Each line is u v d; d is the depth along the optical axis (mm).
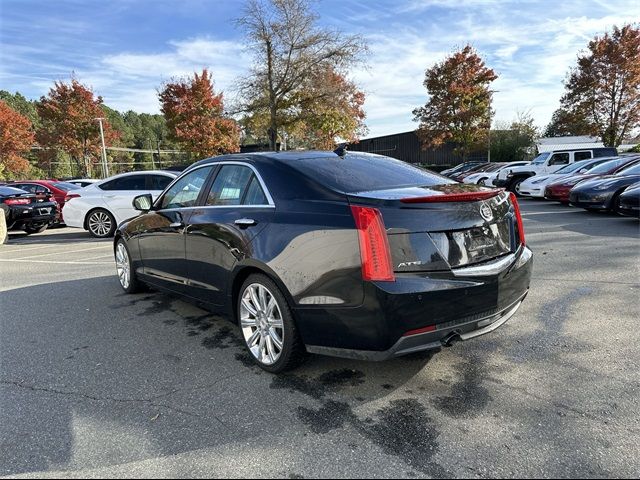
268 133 26547
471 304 2908
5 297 5648
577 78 31500
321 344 3043
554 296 4875
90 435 2652
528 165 20406
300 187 3283
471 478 2217
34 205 12633
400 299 2695
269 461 2381
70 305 5203
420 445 2480
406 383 3172
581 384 3068
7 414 2904
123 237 5473
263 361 3410
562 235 8391
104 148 37719
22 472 2340
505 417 2719
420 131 35406
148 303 5211
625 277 5484
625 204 9477
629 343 3672
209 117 30219
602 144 32781
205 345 3949
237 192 3762
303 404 2938
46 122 38844
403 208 2801
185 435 2629
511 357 3506
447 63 33219
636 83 29938
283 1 23656
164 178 11133
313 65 24531
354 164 3752
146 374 3414
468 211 3004
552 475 2221
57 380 3350
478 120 34031
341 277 2840
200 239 3969
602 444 2436
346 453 2432
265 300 3393
